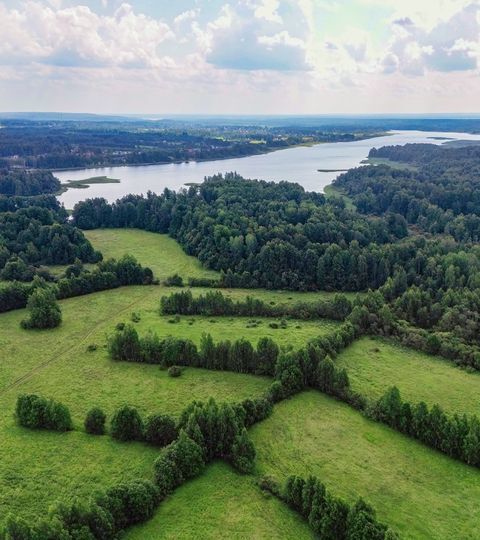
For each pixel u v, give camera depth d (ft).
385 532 183.42
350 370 326.85
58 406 257.55
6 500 211.20
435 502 218.59
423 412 257.14
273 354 315.99
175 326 391.04
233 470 233.35
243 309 415.64
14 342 361.71
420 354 351.46
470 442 240.12
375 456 246.68
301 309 413.39
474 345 350.43
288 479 213.66
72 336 373.61
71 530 182.50
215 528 201.87
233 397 291.58
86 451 242.37
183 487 222.48
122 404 284.20
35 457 238.07
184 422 245.24
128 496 201.67
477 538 199.93
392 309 403.34
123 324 389.80
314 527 199.11
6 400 287.69
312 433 262.88
